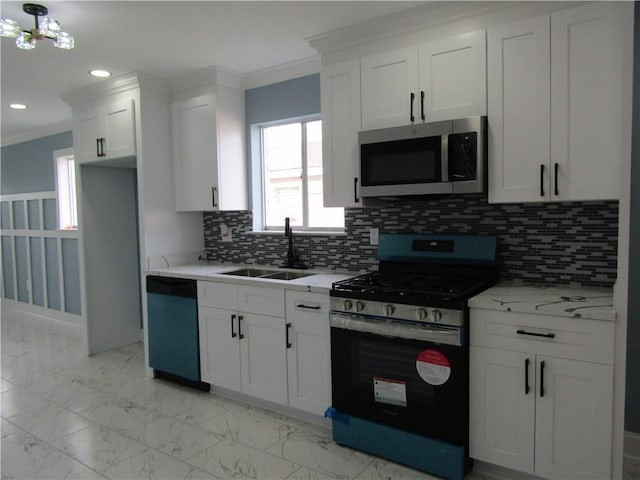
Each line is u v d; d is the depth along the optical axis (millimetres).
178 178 3750
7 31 2279
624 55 1797
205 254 4066
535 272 2529
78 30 2691
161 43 2906
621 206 1818
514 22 2221
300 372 2744
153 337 3549
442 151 2344
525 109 2213
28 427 2783
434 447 2197
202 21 2600
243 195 3695
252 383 2982
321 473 2275
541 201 2201
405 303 2229
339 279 2889
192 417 2898
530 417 2029
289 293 2742
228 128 3555
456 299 2102
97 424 2816
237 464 2361
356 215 3154
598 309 1873
